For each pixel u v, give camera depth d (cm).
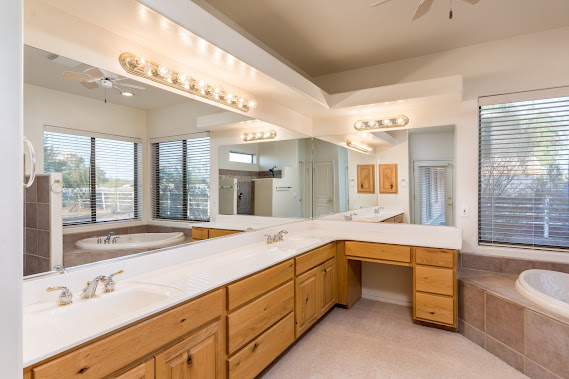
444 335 282
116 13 157
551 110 296
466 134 326
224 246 258
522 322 226
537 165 303
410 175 351
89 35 168
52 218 151
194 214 237
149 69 197
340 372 226
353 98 341
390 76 365
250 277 200
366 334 285
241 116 284
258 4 253
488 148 322
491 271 312
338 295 339
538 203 302
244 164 289
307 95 302
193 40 186
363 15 268
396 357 246
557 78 292
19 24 81
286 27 287
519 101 307
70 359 109
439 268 286
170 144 218
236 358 187
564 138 291
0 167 78
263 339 212
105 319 150
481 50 321
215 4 250
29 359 98
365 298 381
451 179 333
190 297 156
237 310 190
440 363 238
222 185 264
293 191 366
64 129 158
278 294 230
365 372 226
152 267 197
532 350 218
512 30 295
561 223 294
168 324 145
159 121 210
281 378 219
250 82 262
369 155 372
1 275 77
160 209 211
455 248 278
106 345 121
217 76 248
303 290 265
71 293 144
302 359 243
